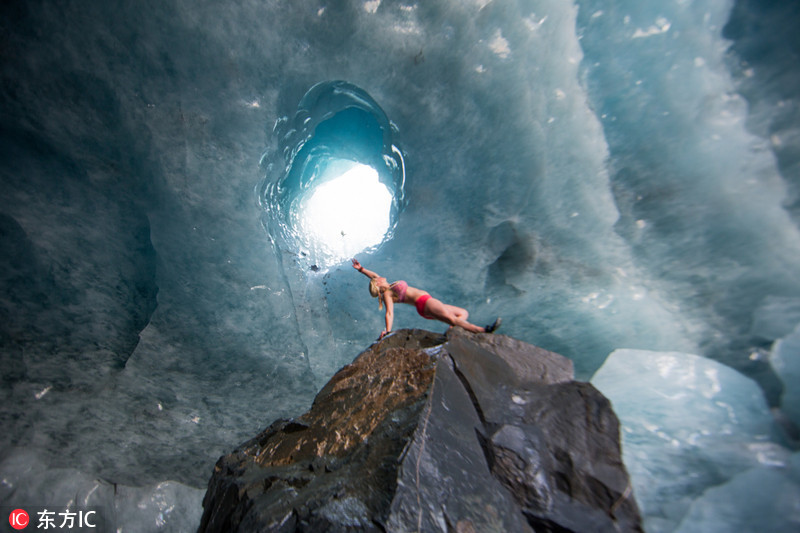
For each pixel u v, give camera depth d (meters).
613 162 7.23
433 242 7.75
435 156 7.43
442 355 3.55
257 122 6.87
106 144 6.57
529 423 3.15
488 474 2.79
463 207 7.56
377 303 8.04
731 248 6.46
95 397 6.05
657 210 7.01
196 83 6.57
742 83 6.73
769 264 6.14
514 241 7.60
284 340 7.30
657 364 5.60
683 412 4.71
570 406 3.30
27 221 6.36
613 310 6.87
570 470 2.87
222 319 7.04
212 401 6.52
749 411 4.66
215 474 3.56
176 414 6.24
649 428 4.54
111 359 6.45
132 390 6.28
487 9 6.86
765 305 5.93
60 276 6.46
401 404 3.33
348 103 8.01
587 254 7.29
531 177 7.26
